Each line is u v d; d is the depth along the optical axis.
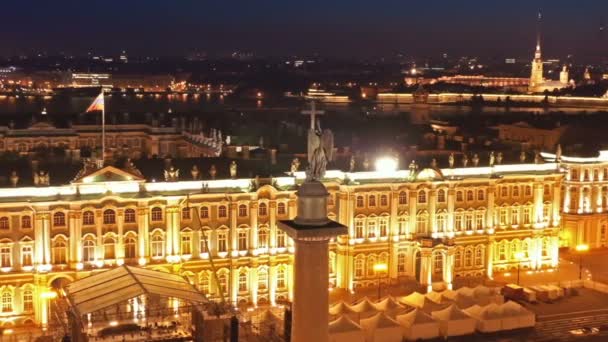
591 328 133.25
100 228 130.25
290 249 141.88
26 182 130.38
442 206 154.88
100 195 130.50
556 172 165.75
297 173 144.25
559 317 137.62
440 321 126.62
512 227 162.50
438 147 180.12
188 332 101.56
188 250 136.12
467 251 158.25
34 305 127.31
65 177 132.88
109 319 103.56
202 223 136.38
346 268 147.50
